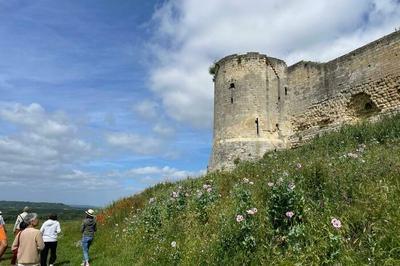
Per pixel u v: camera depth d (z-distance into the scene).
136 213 17.61
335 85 27.19
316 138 25.20
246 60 30.50
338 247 6.25
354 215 6.96
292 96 30.84
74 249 16.08
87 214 12.76
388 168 8.44
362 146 13.09
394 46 23.22
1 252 10.58
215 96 32.25
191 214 10.61
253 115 29.62
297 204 7.47
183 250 9.02
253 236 7.50
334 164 9.62
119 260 11.48
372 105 24.66
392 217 6.43
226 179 14.56
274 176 10.40
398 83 22.75
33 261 9.38
